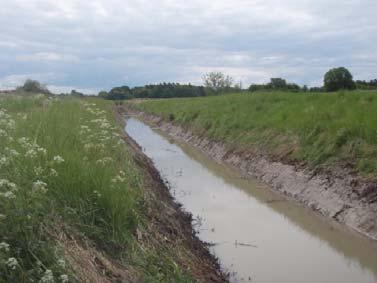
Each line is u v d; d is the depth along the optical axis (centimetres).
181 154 2269
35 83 2722
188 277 688
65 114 1223
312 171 1339
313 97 2133
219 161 2023
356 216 1073
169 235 831
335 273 848
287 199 1334
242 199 1345
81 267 514
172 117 3819
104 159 786
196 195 1390
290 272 852
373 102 1571
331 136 1391
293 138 1611
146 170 1416
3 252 437
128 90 10912
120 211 668
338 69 3225
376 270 862
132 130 3719
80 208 630
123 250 635
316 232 1063
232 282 804
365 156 1208
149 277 604
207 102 3512
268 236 1036
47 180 618
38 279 443
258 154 1742
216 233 1050
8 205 480
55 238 526
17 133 798
